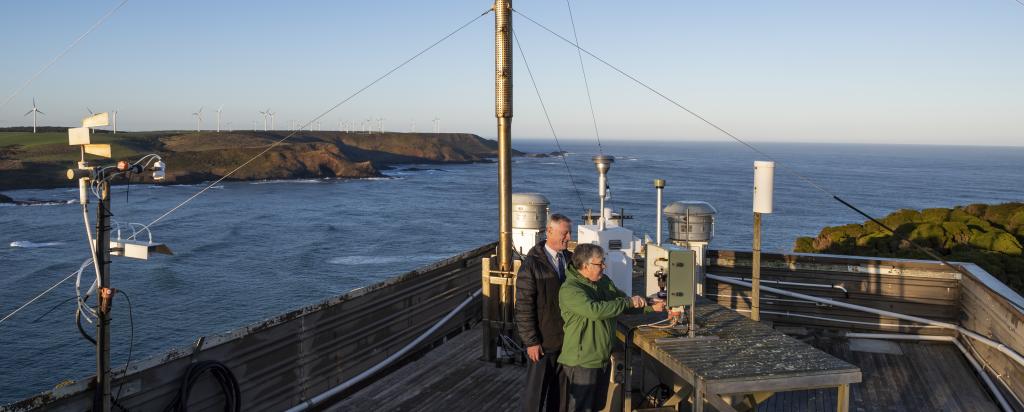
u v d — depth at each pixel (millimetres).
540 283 4906
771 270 8156
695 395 3754
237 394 4855
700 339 4344
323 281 57938
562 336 4926
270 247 72750
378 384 6258
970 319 7113
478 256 8453
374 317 6391
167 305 49938
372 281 58062
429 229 86438
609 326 4629
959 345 7305
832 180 186500
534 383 4895
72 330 44219
